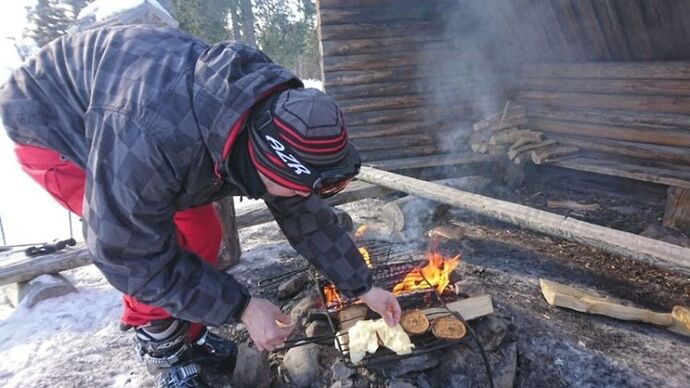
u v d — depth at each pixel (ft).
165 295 4.03
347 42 16.92
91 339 7.52
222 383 6.21
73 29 8.78
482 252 10.32
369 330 5.65
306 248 5.32
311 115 3.34
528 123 17.87
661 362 6.46
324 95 3.56
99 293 9.07
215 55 3.88
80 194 4.82
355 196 11.96
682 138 13.12
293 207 5.00
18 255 9.25
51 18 60.13
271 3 50.34
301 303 7.05
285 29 50.75
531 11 15.97
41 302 8.67
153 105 3.54
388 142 18.07
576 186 16.12
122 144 3.53
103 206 3.66
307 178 3.39
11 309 9.16
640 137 14.17
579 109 16.03
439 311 6.17
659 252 6.36
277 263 9.72
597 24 14.60
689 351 6.76
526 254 10.24
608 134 15.08
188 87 3.66
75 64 4.22
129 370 6.72
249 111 3.58
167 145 3.48
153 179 3.55
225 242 9.31
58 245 9.36
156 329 5.21
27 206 22.25
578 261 9.93
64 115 4.23
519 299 8.02
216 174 3.83
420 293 6.53
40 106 4.31
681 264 6.06
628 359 6.50
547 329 7.01
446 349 6.11
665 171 12.73
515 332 6.84
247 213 10.94
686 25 12.54
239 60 3.80
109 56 3.99
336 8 16.66
